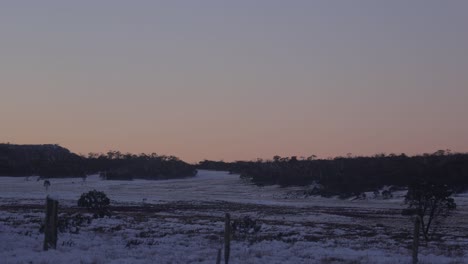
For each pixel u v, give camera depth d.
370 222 67.81
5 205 86.69
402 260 23.47
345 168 177.50
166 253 24.45
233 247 28.84
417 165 156.88
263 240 34.69
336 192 146.62
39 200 107.88
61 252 21.80
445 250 32.25
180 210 85.88
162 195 152.50
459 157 155.38
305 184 176.88
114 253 23.02
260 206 106.06
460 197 115.62
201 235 37.56
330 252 27.27
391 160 177.62
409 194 47.81
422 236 46.41
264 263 21.55
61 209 74.19
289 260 22.98
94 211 59.16
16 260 18.84
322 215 79.38
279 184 186.38
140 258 21.67
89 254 21.66
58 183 197.12
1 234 28.33
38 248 23.36
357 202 123.94
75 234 32.47
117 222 49.09
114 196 140.62
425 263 22.42
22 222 42.41
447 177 138.00
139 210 82.56
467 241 42.47
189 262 21.00
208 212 81.56
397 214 84.50
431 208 47.53
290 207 104.44
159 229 42.81
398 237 44.00
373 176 158.25
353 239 39.69
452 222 68.00
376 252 28.08
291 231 45.78
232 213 80.38
